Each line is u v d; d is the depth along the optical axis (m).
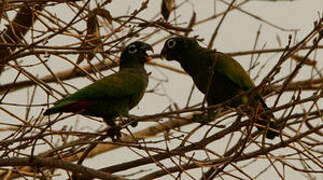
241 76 13.70
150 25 11.48
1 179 11.77
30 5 11.34
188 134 10.80
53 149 10.55
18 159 10.33
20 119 10.94
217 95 13.94
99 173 10.25
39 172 10.88
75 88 12.05
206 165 10.59
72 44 11.34
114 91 11.84
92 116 12.12
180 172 10.36
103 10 11.70
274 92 12.59
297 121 12.21
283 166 10.80
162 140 10.21
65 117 10.09
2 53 12.52
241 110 10.67
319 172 10.62
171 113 10.13
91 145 11.57
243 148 10.46
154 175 11.37
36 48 11.12
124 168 11.73
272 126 12.64
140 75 12.77
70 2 11.42
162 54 14.22
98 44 11.16
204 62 13.77
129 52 13.15
